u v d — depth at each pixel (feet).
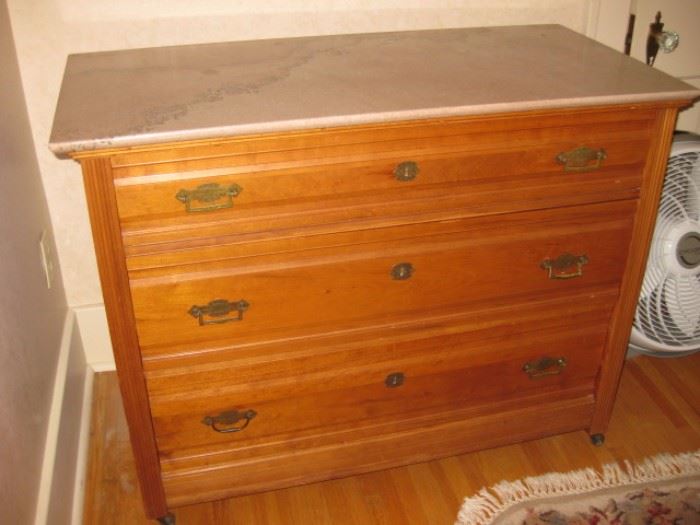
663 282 6.02
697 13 6.44
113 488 5.57
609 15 6.21
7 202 4.67
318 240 4.41
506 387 5.47
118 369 4.45
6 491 3.78
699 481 5.73
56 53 5.39
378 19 5.85
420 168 4.35
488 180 4.53
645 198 4.90
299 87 4.40
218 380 4.71
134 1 5.33
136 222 4.07
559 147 4.55
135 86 4.40
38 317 5.19
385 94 4.30
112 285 4.18
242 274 4.37
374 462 5.39
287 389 4.88
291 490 5.64
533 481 5.73
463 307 4.99
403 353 5.02
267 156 4.06
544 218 4.80
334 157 4.17
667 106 4.57
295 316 4.63
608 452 6.01
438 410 5.40
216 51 5.11
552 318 5.24
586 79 4.63
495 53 5.15
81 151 3.70
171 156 3.92
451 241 4.69
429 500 5.57
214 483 5.09
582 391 5.71
